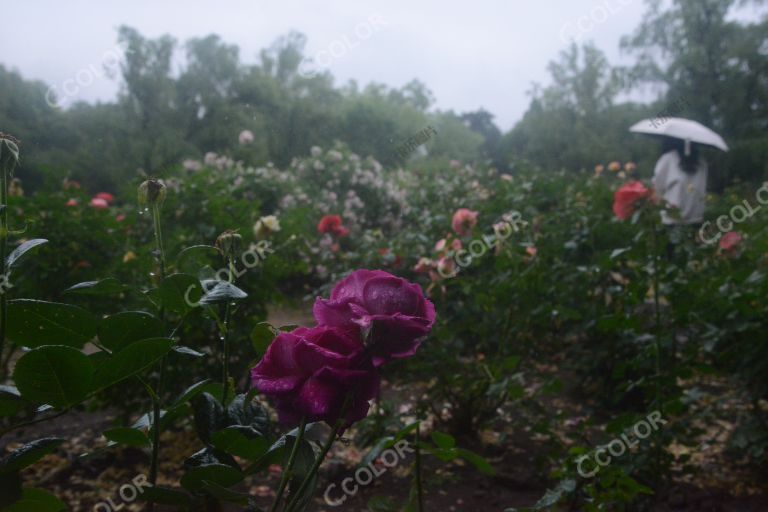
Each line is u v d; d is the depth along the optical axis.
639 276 2.55
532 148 23.75
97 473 2.51
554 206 5.56
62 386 0.74
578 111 23.77
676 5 20.03
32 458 0.77
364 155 11.44
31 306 0.78
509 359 2.38
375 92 23.17
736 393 2.75
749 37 19.19
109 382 0.77
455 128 30.06
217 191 3.97
